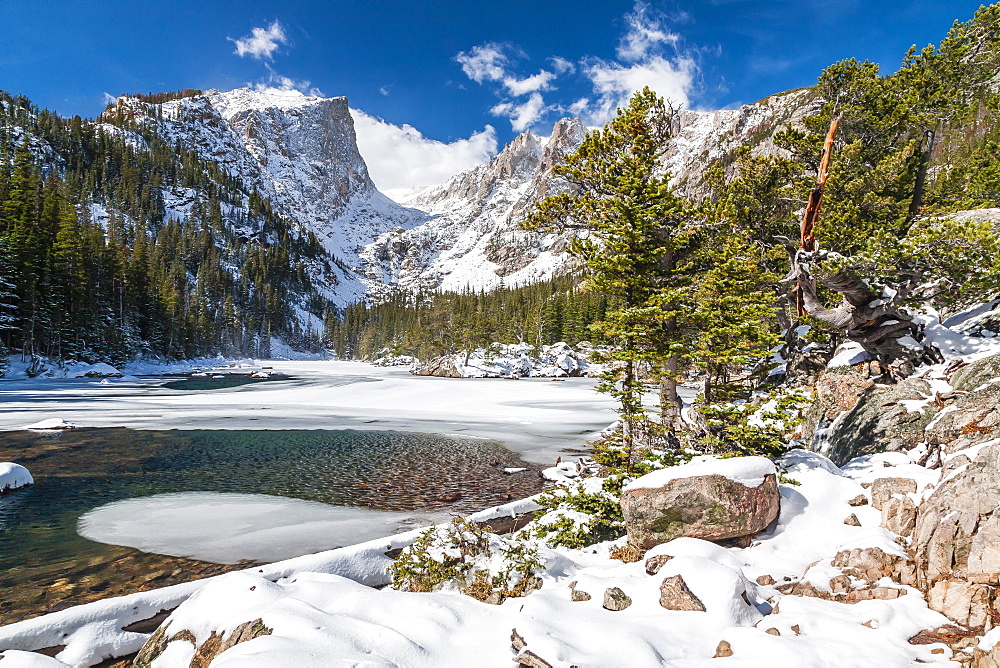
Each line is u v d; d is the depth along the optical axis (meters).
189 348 110.69
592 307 96.75
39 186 93.81
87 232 98.38
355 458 23.53
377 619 5.91
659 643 5.41
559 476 19.86
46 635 7.16
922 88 25.75
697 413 11.87
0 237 66.69
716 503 8.30
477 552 8.68
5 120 177.88
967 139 31.73
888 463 10.30
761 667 4.73
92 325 75.50
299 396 51.88
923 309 16.02
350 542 12.80
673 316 13.01
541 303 130.12
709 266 14.67
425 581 8.18
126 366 82.56
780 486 9.34
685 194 15.16
